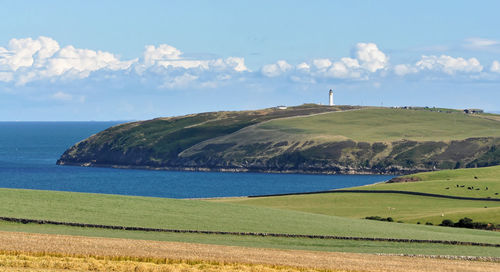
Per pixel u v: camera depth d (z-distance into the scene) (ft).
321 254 213.66
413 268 194.80
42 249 188.75
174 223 260.42
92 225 242.17
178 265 179.63
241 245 225.97
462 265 204.64
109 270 167.63
